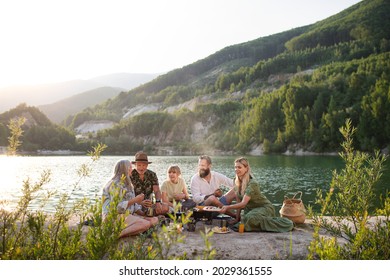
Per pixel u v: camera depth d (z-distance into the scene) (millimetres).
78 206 4625
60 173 41562
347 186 4664
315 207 15797
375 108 97375
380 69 136375
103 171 45406
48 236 4238
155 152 177625
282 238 5922
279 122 132875
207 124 198500
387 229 4324
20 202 4293
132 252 3695
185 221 2637
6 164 65562
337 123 107062
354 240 4309
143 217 6180
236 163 6922
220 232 6309
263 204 6777
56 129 197000
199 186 7742
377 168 4602
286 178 33531
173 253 5016
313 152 111562
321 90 133625
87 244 3807
